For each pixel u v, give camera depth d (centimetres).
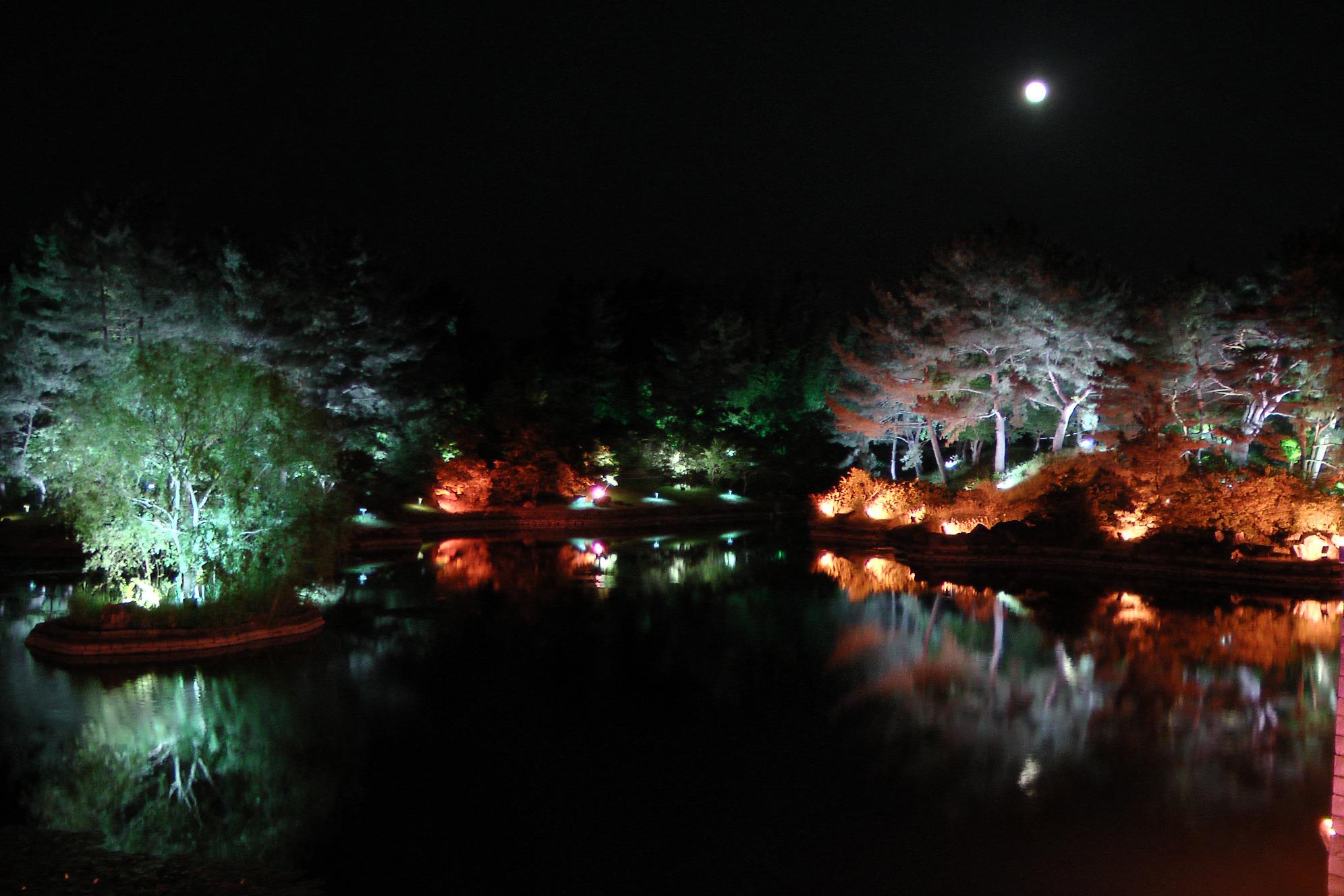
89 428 2353
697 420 7400
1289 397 4688
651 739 1795
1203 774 1623
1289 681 2202
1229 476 3984
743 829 1409
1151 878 1261
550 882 1248
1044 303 5038
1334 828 966
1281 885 1242
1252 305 4294
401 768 1639
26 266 5131
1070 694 2100
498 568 4078
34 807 1451
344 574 3825
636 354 8812
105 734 1783
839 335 8106
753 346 7938
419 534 4969
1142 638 2678
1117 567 3894
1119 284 5453
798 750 1739
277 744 1744
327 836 1371
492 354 7638
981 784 1579
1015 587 3612
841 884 1248
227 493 2459
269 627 2525
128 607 2408
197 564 2497
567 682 2178
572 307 8231
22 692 2020
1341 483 4022
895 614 3042
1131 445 4072
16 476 4834
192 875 1233
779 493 7475
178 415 2412
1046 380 5706
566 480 6375
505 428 6397
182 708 1934
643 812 1466
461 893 1212
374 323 5397
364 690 2088
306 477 2633
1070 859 1318
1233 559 3641
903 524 5041
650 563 4306
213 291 4484
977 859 1317
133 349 4200
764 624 2861
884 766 1658
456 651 2456
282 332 4466
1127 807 1488
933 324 5412
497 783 1576
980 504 4753
